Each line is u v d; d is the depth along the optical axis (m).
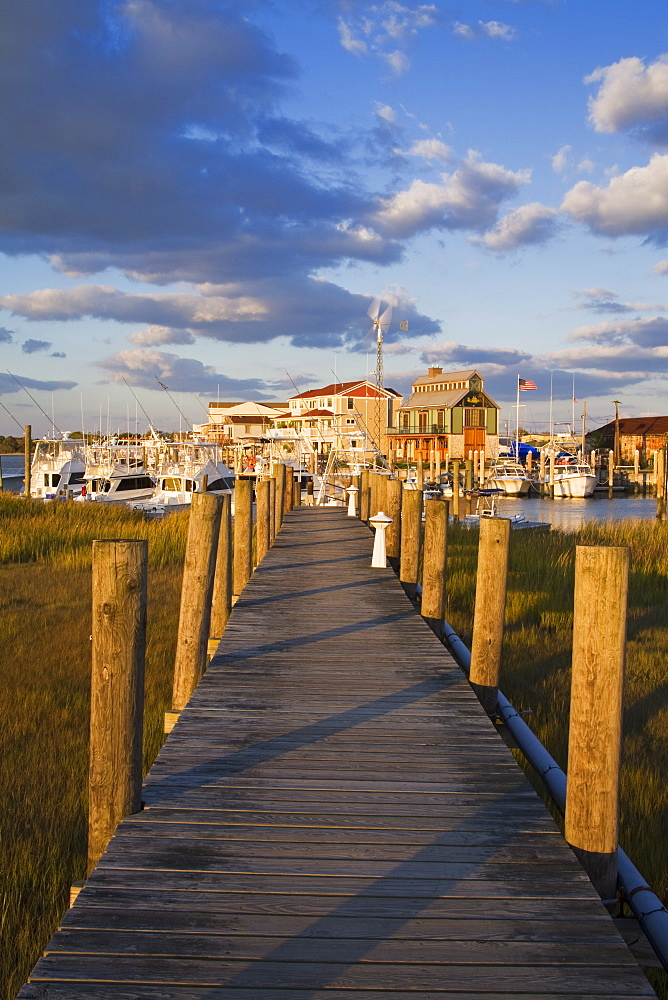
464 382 81.00
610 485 71.69
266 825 4.14
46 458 46.94
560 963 3.04
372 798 4.50
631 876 3.90
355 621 9.12
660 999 4.05
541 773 5.59
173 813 4.25
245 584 11.75
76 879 5.12
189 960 3.00
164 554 19.55
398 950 3.09
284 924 3.25
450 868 3.73
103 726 4.14
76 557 18.98
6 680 9.38
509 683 9.37
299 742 5.36
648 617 12.82
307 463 48.75
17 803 6.13
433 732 5.59
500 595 6.52
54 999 2.78
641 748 7.29
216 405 118.31
